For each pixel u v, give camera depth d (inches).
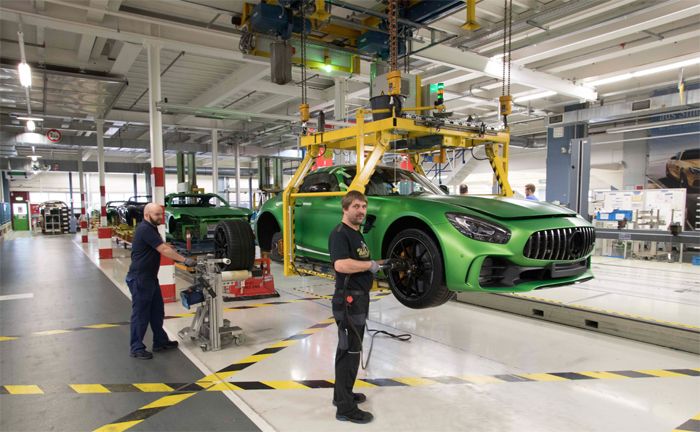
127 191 1325.0
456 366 141.3
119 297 257.4
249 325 189.0
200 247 334.0
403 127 138.3
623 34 299.3
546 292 258.8
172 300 240.8
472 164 663.1
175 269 324.8
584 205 344.5
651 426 102.4
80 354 156.1
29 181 1206.3
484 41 305.6
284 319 198.4
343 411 104.7
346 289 105.0
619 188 607.5
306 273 170.7
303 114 192.5
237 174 674.8
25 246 614.5
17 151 836.6
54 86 342.3
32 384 129.4
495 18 299.9
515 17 291.1
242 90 468.4
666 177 526.0
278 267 376.2
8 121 560.1
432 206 134.1
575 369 138.8
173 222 352.8
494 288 122.0
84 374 136.9
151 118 256.7
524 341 167.2
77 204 1261.1
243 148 773.9
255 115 291.6
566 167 529.0
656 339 160.9
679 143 513.3
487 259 126.0
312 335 174.4
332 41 253.6
